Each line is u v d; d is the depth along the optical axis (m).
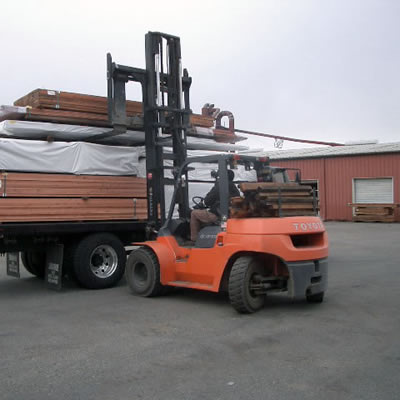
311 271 6.55
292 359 4.66
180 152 8.87
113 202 8.81
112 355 4.83
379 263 11.26
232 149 10.81
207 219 7.53
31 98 8.31
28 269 10.09
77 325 6.02
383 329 5.69
